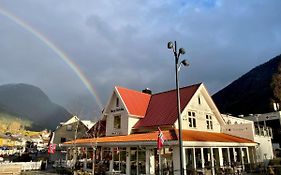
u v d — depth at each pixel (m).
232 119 37.75
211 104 29.34
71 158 34.06
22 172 29.69
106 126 29.70
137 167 23.03
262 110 80.25
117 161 25.27
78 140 31.25
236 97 109.75
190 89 27.77
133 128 26.88
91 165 29.34
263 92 90.69
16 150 75.25
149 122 25.98
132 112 27.25
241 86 115.94
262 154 30.91
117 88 29.48
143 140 20.59
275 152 40.41
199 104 27.81
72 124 53.88
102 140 25.67
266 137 33.06
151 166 21.95
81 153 31.56
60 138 52.81
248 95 100.00
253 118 45.91
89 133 33.00
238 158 28.00
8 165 27.47
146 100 30.75
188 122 25.36
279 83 82.38
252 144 28.17
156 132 23.28
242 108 93.25
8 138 79.69
